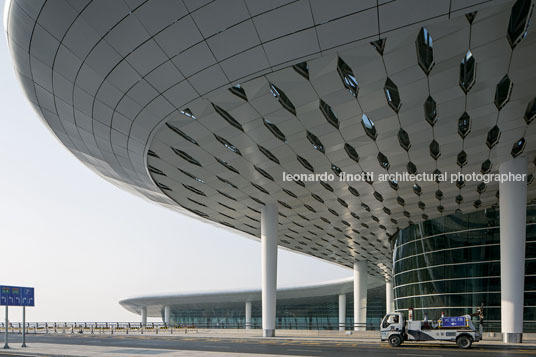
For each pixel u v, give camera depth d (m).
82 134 25.61
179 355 17.75
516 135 21.59
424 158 24.53
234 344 25.66
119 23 14.56
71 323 56.19
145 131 22.08
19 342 30.05
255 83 17.06
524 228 24.34
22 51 18.09
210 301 84.00
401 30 13.77
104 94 19.22
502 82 16.75
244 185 30.83
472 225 35.69
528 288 30.81
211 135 22.22
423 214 37.47
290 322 87.94
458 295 34.97
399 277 43.03
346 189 30.92
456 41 14.23
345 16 13.36
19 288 25.27
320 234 47.88
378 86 17.11
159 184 32.12
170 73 16.73
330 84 17.05
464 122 20.14
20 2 15.06
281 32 14.21
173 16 13.98
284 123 20.53
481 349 20.69
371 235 47.56
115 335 42.06
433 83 16.80
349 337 32.44
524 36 13.91
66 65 17.78
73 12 14.56
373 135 21.59
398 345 22.84
